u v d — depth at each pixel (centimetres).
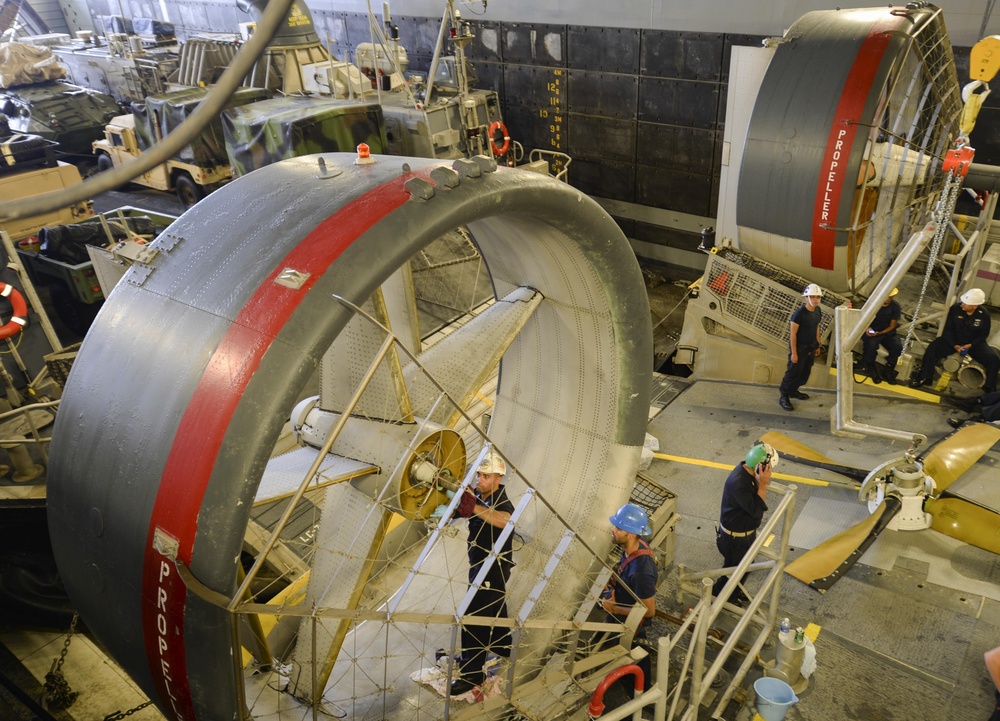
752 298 1084
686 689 550
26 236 1326
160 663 409
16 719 823
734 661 575
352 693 517
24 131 1839
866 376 1004
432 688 514
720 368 1140
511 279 611
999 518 661
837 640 591
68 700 812
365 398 474
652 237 1644
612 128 1582
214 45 1773
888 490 695
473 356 530
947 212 777
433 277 1161
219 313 389
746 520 605
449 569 628
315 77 1530
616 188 1645
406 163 464
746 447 875
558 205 467
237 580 371
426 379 519
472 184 424
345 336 466
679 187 1539
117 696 825
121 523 395
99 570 422
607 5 1462
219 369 371
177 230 454
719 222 1182
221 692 390
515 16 1619
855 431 594
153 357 402
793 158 982
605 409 610
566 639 544
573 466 625
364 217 399
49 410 891
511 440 666
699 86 1410
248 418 358
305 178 462
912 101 984
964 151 748
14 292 838
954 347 924
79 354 443
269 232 414
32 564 890
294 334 365
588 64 1552
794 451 842
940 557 664
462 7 1698
